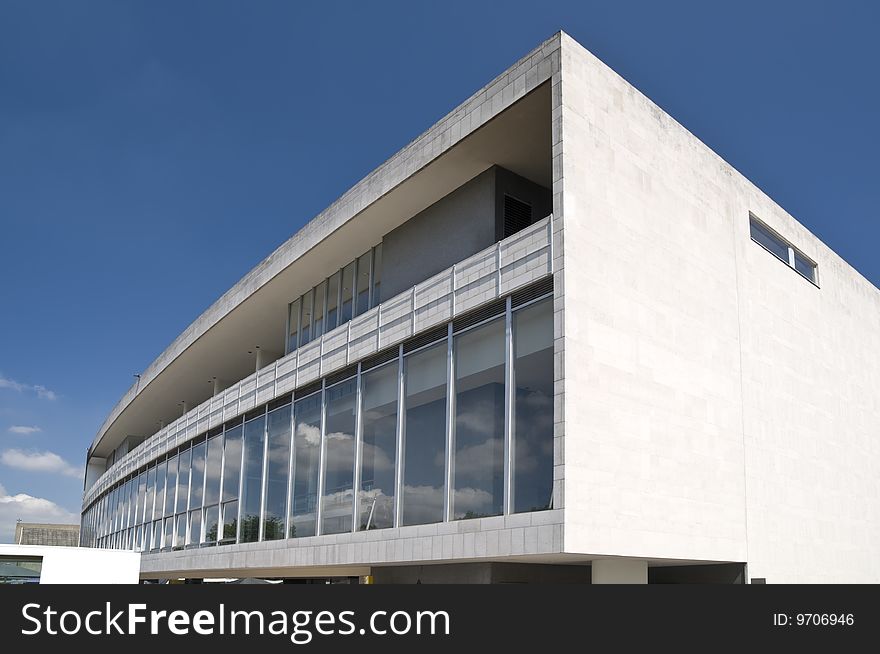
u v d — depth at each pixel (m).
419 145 16.20
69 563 21.94
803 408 18.22
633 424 12.87
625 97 14.22
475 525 12.95
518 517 12.16
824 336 20.00
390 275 18.59
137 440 44.16
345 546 16.20
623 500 12.38
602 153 13.41
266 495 20.36
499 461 12.86
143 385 33.16
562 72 12.92
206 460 24.73
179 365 29.78
